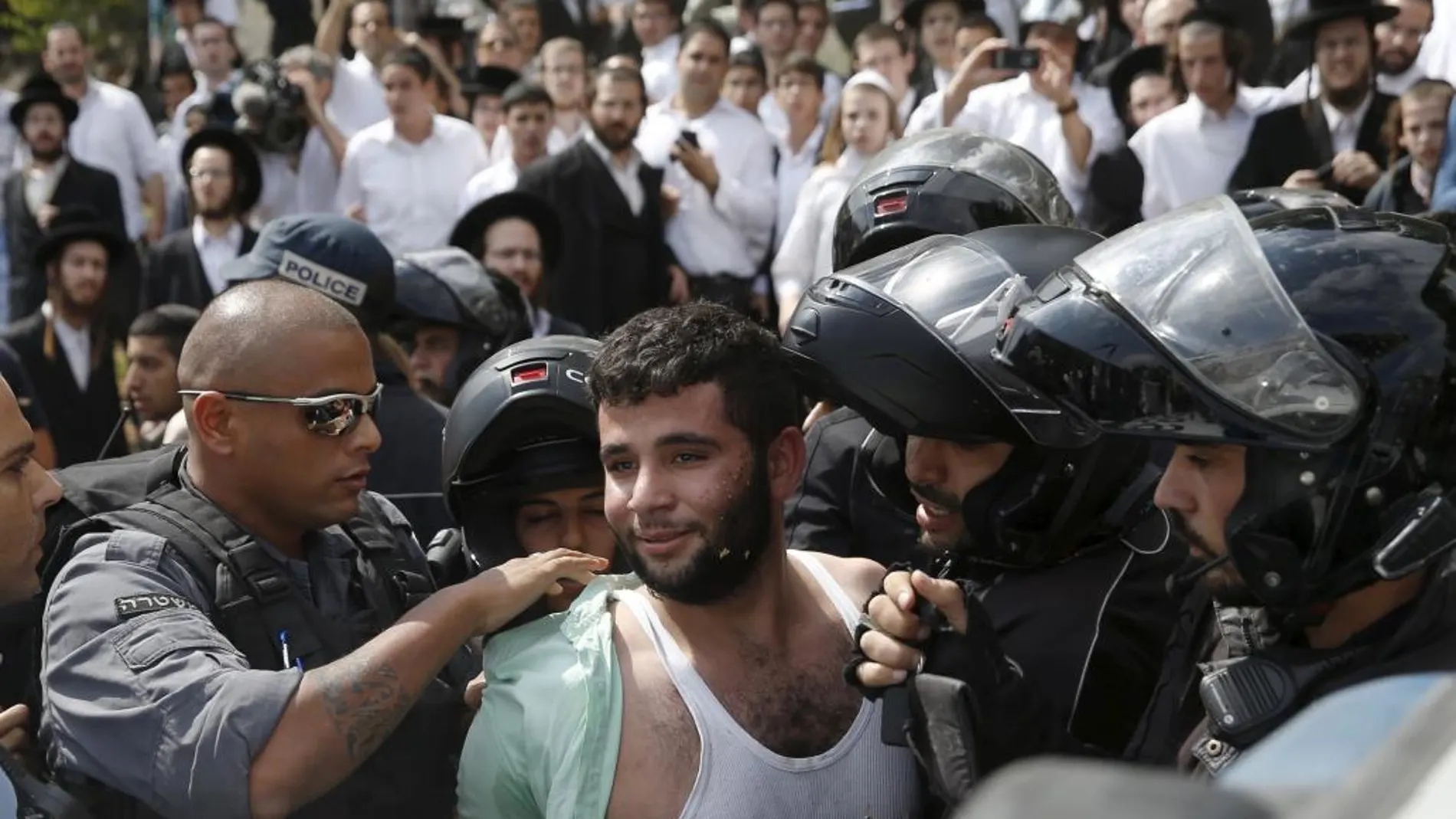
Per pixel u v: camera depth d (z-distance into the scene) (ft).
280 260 12.51
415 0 35.60
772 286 26.13
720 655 7.42
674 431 7.16
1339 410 5.99
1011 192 10.39
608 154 24.86
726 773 7.22
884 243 10.41
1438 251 6.22
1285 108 22.17
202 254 25.82
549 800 7.17
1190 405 6.18
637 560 7.29
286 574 8.98
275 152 28.22
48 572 8.95
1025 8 30.22
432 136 27.45
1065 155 23.15
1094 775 3.15
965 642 7.00
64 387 23.12
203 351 8.85
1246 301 6.13
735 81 27.04
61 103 29.89
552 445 8.63
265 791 7.77
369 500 9.79
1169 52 23.59
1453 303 6.15
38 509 8.64
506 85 29.30
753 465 7.25
